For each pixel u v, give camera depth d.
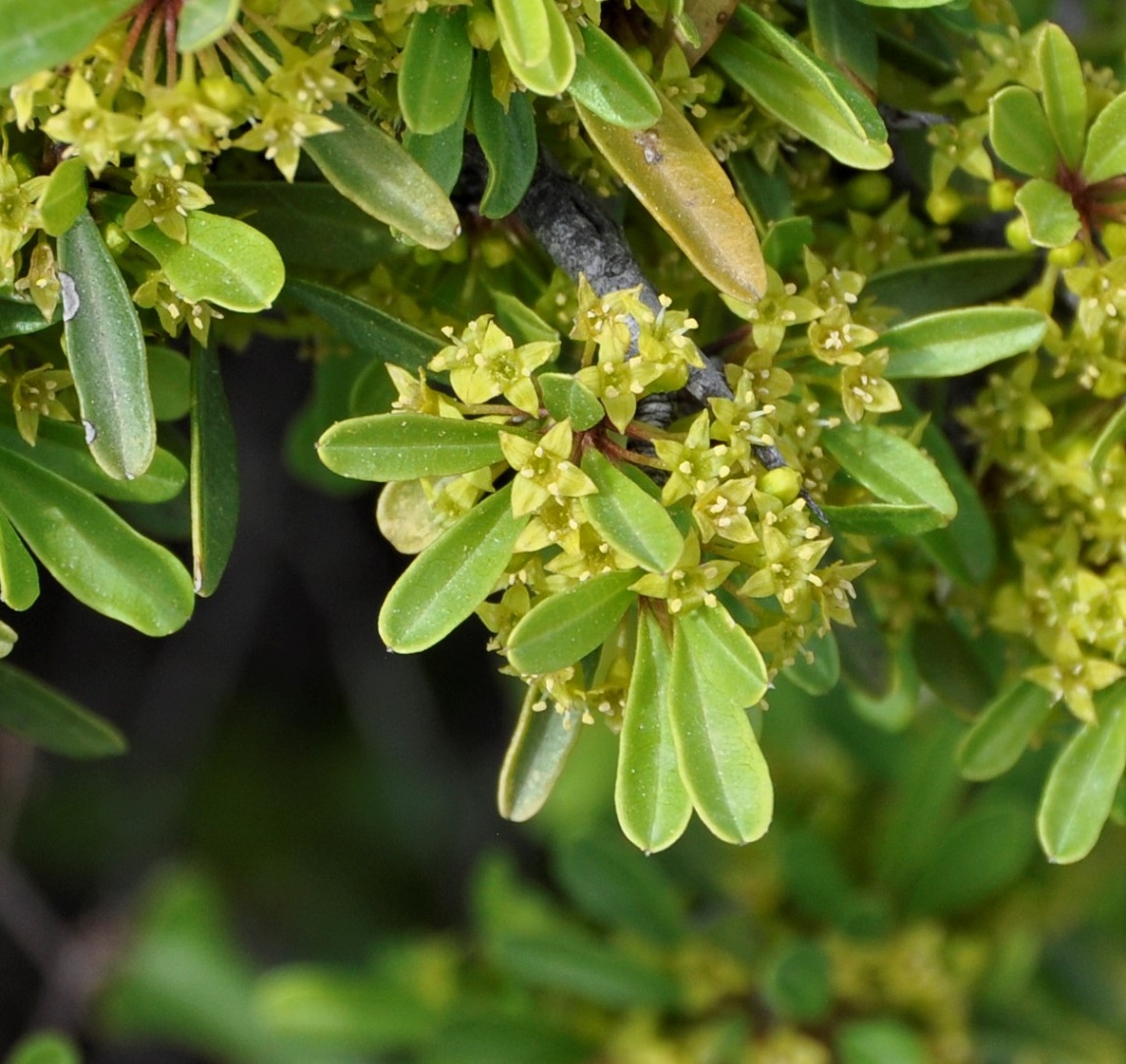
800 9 0.33
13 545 0.31
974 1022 0.39
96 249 0.31
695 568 0.31
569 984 0.38
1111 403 0.34
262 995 0.56
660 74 0.32
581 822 0.46
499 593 0.34
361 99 0.31
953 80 0.33
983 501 0.34
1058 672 0.33
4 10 0.29
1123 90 0.34
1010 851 0.39
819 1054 0.38
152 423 0.31
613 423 0.31
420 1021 0.40
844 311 0.32
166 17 0.30
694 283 0.33
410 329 0.32
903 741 0.39
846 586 0.31
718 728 0.31
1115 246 0.32
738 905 0.39
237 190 0.32
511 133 0.31
